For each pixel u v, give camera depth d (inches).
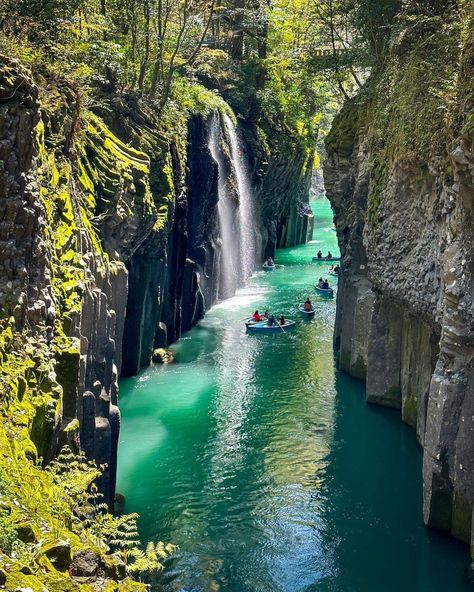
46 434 499.8
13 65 535.2
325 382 1226.0
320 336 1499.8
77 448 565.3
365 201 1219.2
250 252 2082.9
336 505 824.3
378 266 1052.5
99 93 1110.4
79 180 805.9
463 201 700.7
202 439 981.8
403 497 845.8
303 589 671.8
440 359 761.0
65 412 578.2
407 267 959.0
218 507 808.9
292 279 2066.9
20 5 815.7
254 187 2055.9
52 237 641.0
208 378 1227.9
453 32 906.1
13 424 450.0
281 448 963.3
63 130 768.9
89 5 1218.0
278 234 2522.1
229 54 2121.1
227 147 1772.9
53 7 874.8
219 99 1803.6
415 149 891.4
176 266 1393.9
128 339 1196.5
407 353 1061.8
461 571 706.8
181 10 1621.6
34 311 540.1
